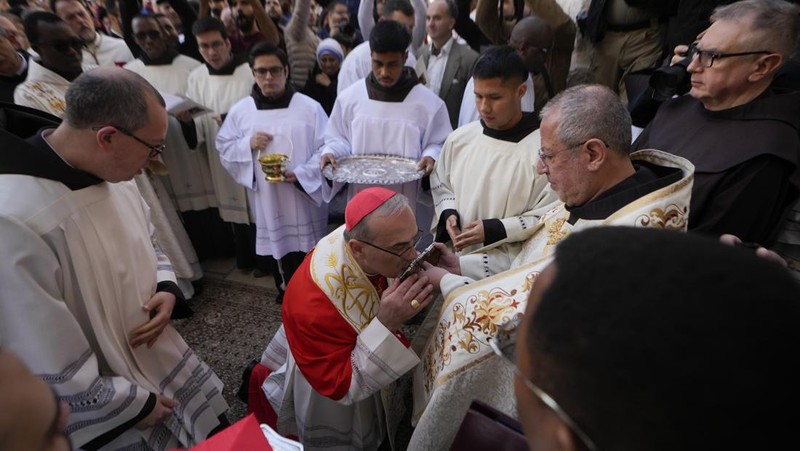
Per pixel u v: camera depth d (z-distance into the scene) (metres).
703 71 1.79
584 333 0.41
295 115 3.35
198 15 5.40
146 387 1.82
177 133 3.73
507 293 1.42
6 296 1.40
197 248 4.23
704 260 0.40
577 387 0.42
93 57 4.23
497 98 2.24
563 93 1.55
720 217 1.70
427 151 3.03
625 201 1.42
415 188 3.29
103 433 1.61
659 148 2.01
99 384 1.58
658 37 3.65
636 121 2.59
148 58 3.92
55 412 0.67
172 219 3.66
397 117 3.12
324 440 2.16
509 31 4.25
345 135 3.36
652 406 0.38
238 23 4.45
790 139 1.65
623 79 3.56
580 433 0.45
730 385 0.35
